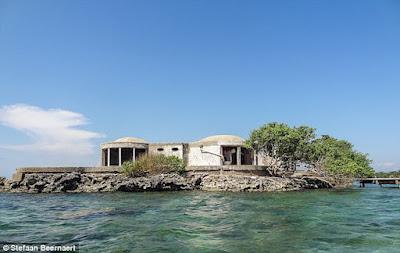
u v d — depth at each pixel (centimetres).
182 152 7631
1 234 2088
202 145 7706
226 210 3162
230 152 7856
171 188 5919
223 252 1692
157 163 6381
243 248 1767
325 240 1939
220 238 1977
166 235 2044
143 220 2583
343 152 8100
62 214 2947
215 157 7562
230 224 2411
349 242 1897
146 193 5478
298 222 2498
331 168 6975
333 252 1708
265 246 1808
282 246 1808
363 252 1708
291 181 6388
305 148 6962
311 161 7138
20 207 3534
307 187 6731
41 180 5988
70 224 2423
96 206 3569
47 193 5756
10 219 2678
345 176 7350
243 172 6600
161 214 2906
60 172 6278
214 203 3800
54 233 2109
